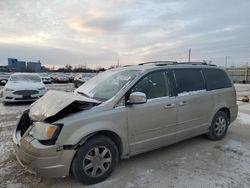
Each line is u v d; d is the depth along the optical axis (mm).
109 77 3846
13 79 10266
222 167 3367
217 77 4688
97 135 2908
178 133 3801
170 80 3766
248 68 36406
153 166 3393
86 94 3570
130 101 3070
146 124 3324
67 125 2629
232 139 4738
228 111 4844
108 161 2990
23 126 3133
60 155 2602
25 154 2652
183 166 3396
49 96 3375
